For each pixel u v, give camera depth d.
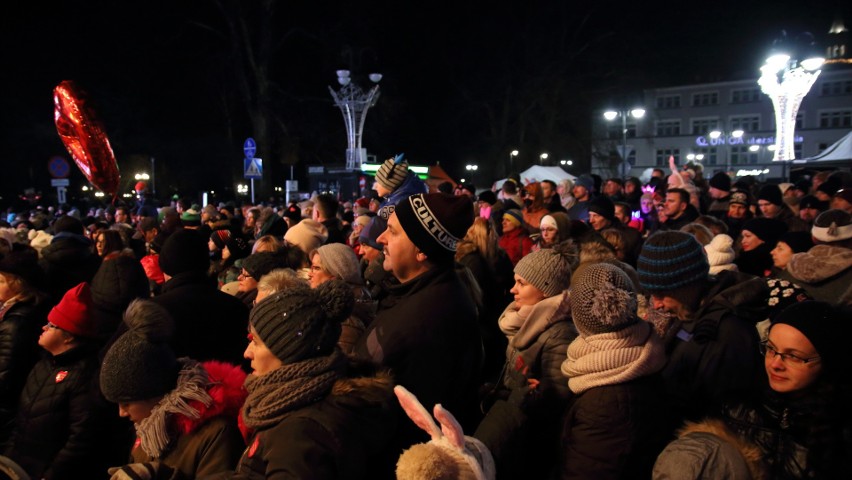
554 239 5.21
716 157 58.06
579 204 8.41
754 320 2.45
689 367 2.44
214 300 3.20
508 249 5.97
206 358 3.07
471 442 1.65
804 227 5.62
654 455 2.07
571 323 2.69
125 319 2.25
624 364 2.10
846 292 2.94
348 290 1.93
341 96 18.59
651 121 60.50
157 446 2.09
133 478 1.83
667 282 2.55
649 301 3.02
